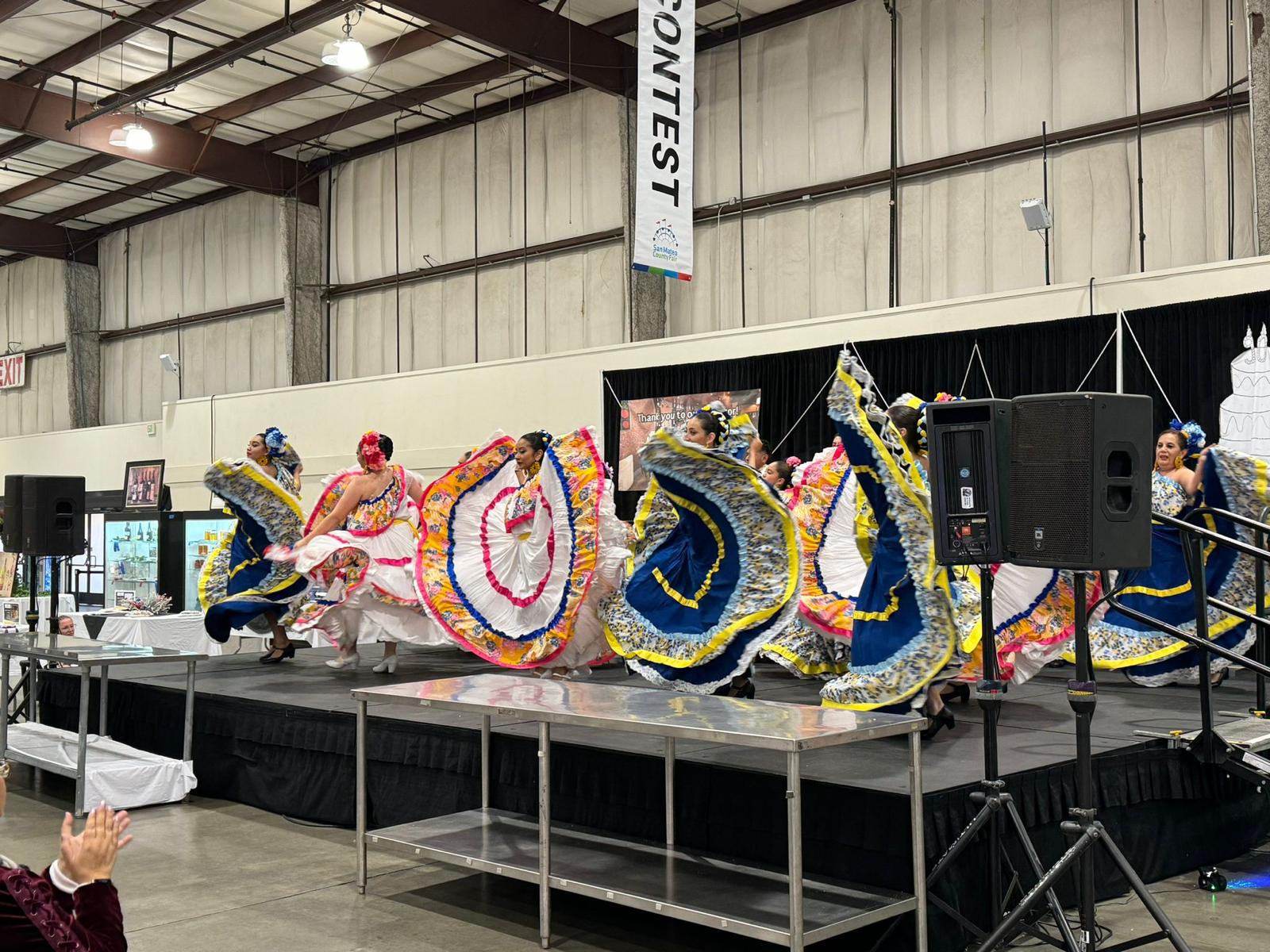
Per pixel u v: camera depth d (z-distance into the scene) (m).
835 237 11.47
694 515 4.73
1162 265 9.47
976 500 3.34
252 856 4.70
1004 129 10.39
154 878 4.36
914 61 10.95
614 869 3.67
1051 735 4.41
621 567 5.46
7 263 21.50
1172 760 4.26
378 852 4.76
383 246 15.59
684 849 3.93
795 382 10.04
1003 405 3.33
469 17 11.09
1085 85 9.93
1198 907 3.94
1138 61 9.61
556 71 11.91
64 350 20.33
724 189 12.32
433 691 4.11
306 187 16.22
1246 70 9.02
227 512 8.77
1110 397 3.05
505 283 14.24
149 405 19.09
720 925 3.16
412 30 12.66
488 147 14.39
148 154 14.71
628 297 12.67
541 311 13.84
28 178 17.39
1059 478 3.08
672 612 4.86
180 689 5.96
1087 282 8.42
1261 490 5.14
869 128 11.24
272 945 3.61
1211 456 5.24
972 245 10.55
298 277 16.06
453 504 6.01
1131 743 4.19
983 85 10.52
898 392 9.33
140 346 19.25
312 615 6.58
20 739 6.03
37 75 14.04
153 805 5.57
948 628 4.01
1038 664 5.20
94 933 2.05
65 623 8.50
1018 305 8.78
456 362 14.78
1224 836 4.57
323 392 14.48
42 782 6.23
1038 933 3.25
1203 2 9.29
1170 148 9.45
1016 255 10.29
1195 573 4.14
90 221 19.38
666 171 7.35
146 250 19.03
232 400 15.61
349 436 14.16
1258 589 5.19
